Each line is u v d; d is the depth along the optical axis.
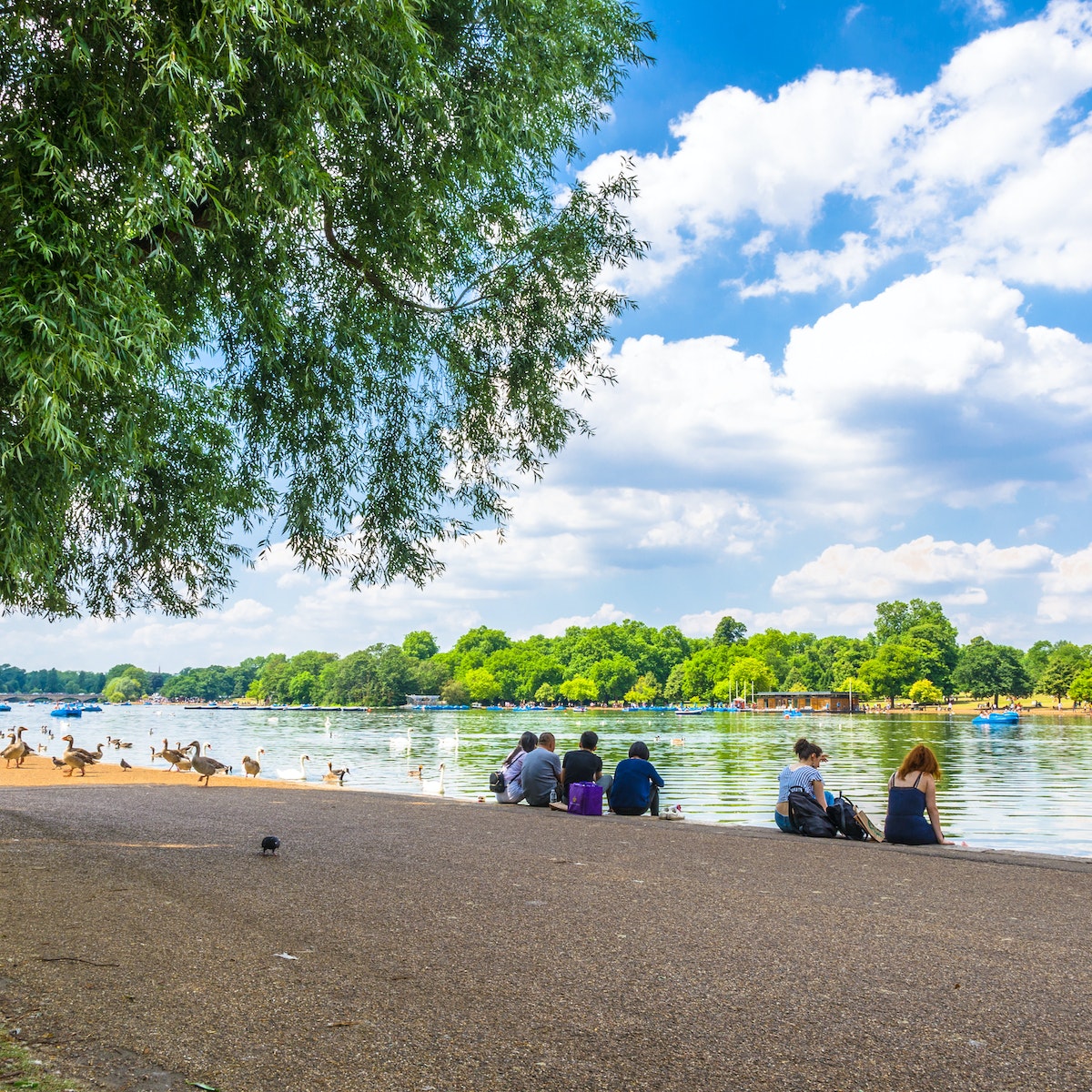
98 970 5.42
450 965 5.72
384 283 12.45
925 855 10.33
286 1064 4.16
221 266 9.74
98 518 12.48
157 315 7.49
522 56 11.27
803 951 6.11
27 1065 3.99
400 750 67.25
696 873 9.05
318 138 9.01
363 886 8.09
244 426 13.01
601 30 13.02
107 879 8.22
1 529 7.04
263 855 9.73
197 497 13.01
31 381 6.34
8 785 20.06
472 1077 4.07
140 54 7.14
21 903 7.14
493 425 14.22
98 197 7.40
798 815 12.30
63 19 6.95
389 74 9.43
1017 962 5.88
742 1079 4.09
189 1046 4.32
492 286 13.52
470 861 9.56
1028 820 25.64
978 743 79.19
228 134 8.62
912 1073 4.16
